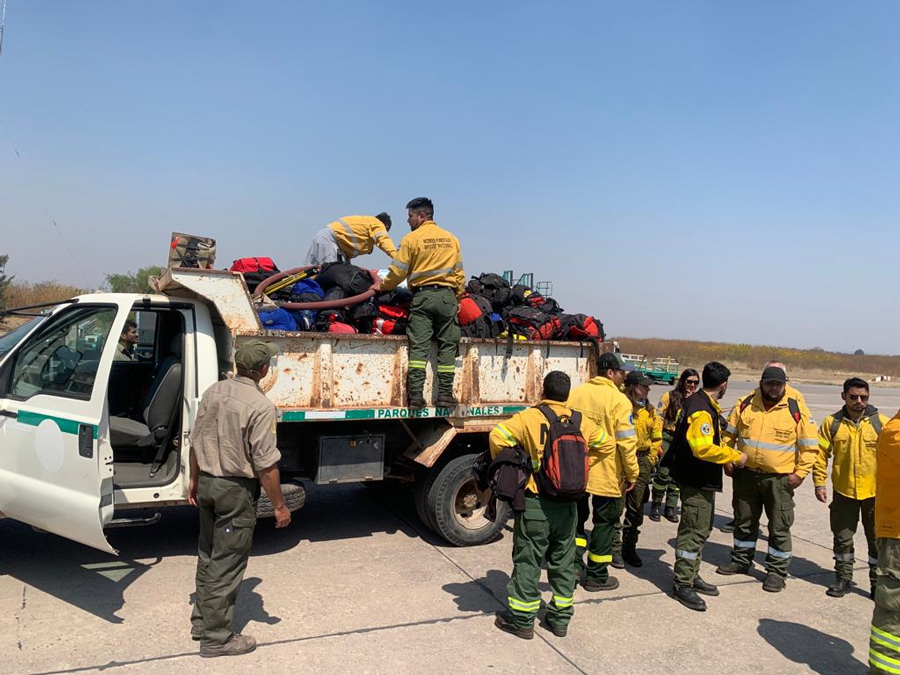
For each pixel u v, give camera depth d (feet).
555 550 14.57
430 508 19.84
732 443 19.25
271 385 17.38
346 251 24.67
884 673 12.17
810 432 17.88
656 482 25.07
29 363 15.96
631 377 20.13
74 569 16.76
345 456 18.95
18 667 11.98
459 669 12.79
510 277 27.94
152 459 17.70
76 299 16.57
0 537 18.85
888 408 86.02
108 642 13.08
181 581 16.26
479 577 17.72
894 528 12.13
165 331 19.92
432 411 19.65
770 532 18.33
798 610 16.83
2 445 15.52
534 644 14.10
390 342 19.06
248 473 12.57
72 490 14.33
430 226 19.45
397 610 15.34
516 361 21.44
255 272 20.34
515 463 14.05
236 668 12.35
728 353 237.25
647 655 13.91
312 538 20.47
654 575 18.94
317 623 14.44
